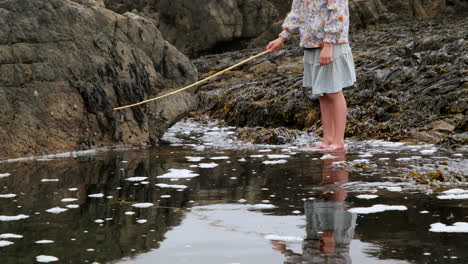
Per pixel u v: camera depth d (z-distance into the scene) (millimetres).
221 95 11602
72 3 6668
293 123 8328
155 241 2818
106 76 6609
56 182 4398
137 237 2885
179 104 7266
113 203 3660
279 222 3141
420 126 6848
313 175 4500
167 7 22109
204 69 16844
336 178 4344
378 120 7562
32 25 6164
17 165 5219
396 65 9453
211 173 4715
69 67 6344
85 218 3262
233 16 21656
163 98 7148
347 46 6023
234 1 21734
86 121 6359
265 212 3375
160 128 7016
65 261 2510
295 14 6207
